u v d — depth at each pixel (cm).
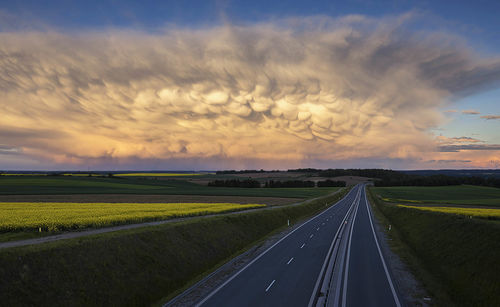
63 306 1556
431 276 2202
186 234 2906
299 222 5156
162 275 2158
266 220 4569
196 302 1678
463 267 2205
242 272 2233
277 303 1634
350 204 8912
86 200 6788
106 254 2044
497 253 2091
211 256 2772
